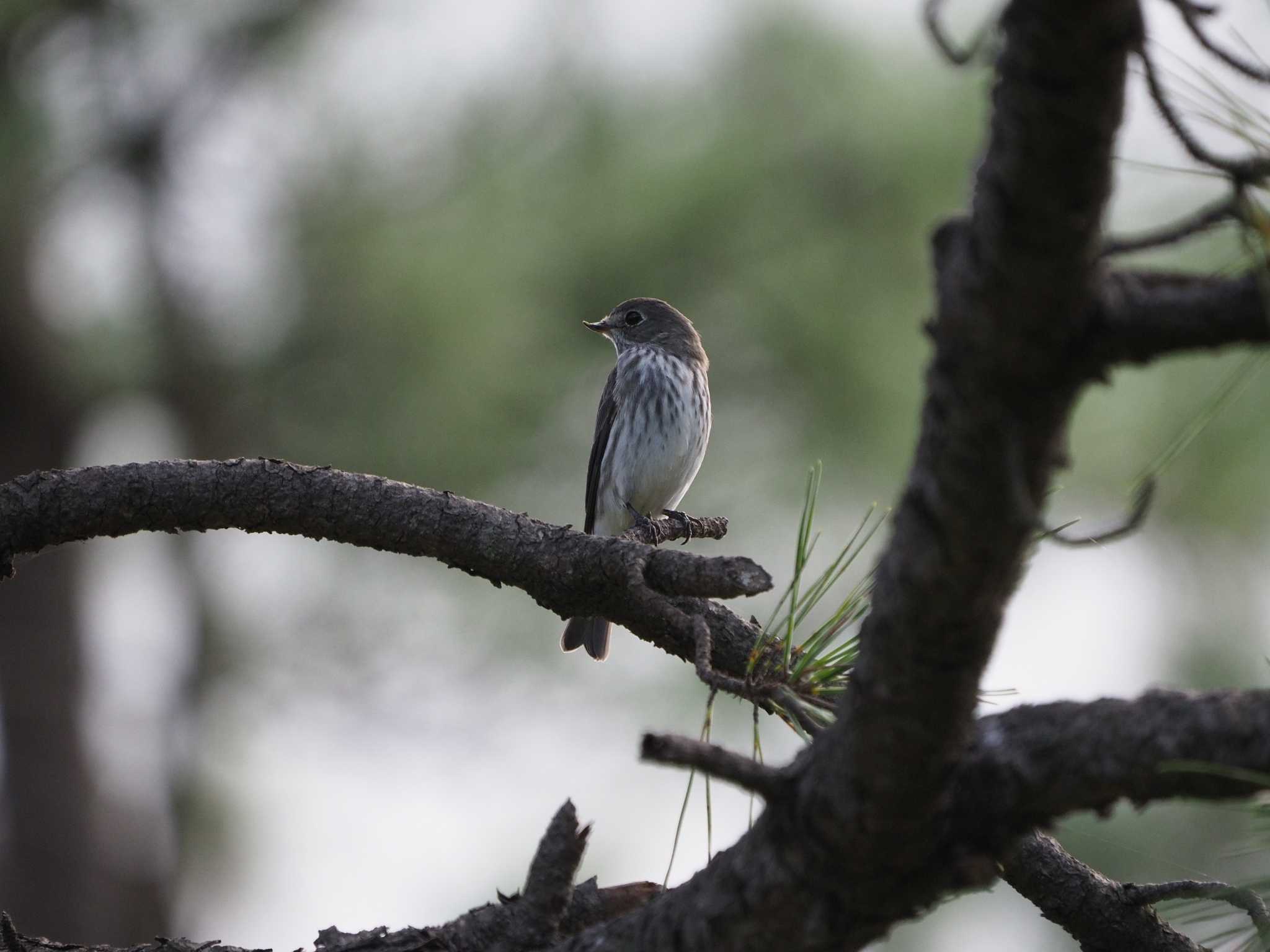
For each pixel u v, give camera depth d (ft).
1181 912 11.90
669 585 16.08
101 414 49.98
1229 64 9.64
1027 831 11.17
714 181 39.34
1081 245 9.09
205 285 47.21
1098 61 8.59
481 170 41.91
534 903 14.56
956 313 9.61
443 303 41.11
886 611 10.56
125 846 57.31
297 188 43.75
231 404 46.01
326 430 43.06
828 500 39.22
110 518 19.01
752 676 14.11
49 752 57.11
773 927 11.75
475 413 41.32
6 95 44.01
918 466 10.25
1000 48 9.23
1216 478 35.96
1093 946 16.11
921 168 38.81
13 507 18.83
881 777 10.91
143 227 47.21
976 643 10.40
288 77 45.68
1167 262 26.58
